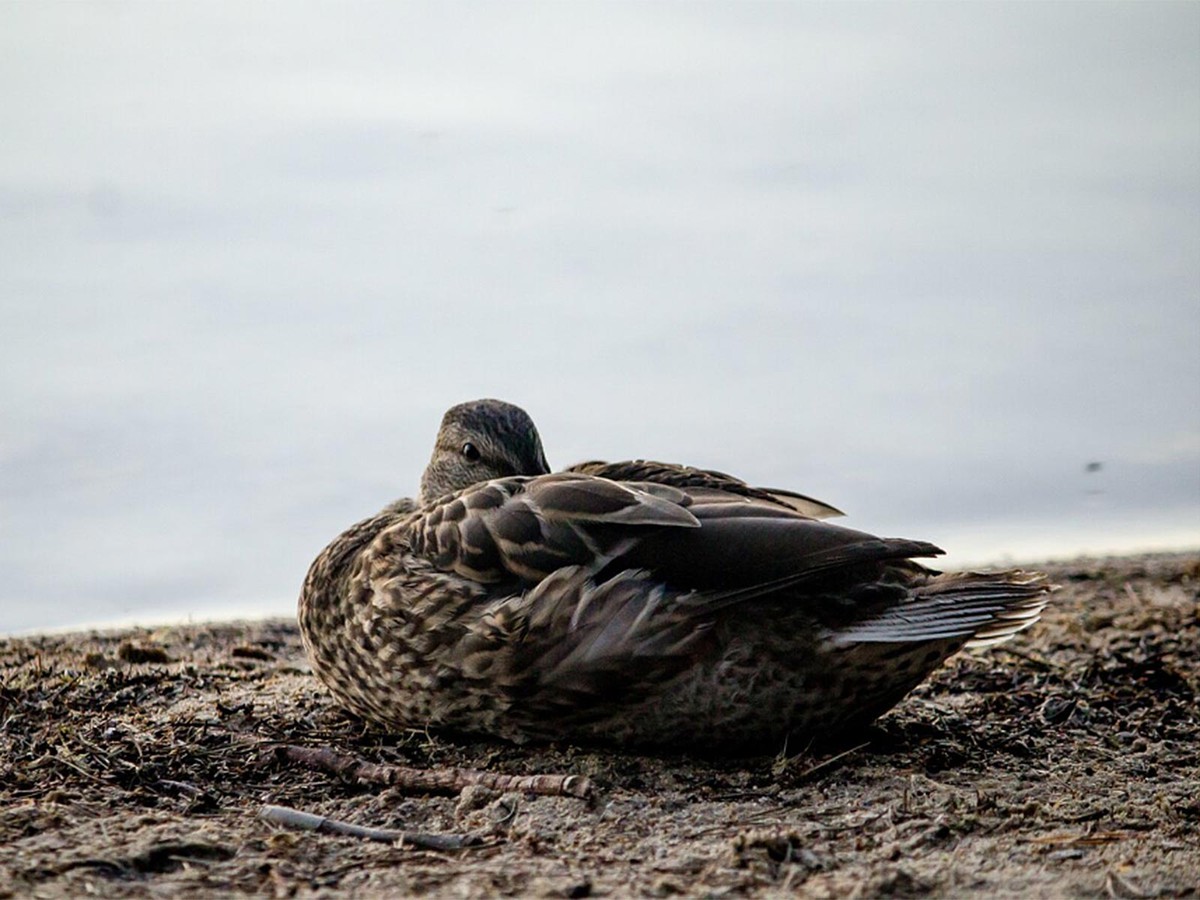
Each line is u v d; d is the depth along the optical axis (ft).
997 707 43.45
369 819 33.22
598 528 36.04
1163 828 32.83
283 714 41.42
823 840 31.76
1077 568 68.69
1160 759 39.04
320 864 29.84
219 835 30.89
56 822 31.37
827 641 35.14
